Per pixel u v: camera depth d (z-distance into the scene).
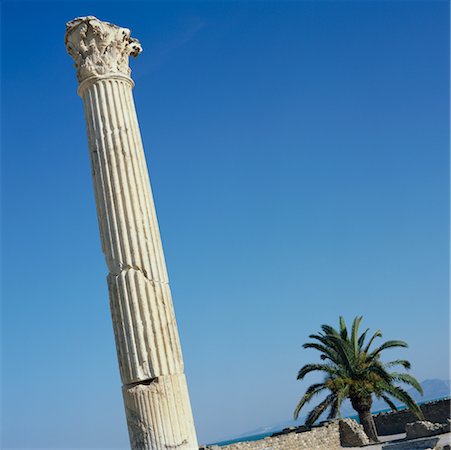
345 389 43.81
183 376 12.72
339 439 45.84
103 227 13.35
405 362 44.91
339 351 45.16
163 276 13.23
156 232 13.52
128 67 15.00
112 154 13.59
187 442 12.05
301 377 45.72
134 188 13.47
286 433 47.53
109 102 14.07
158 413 12.02
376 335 46.16
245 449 40.25
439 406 52.34
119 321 12.66
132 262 12.93
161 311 12.79
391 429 55.09
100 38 14.46
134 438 12.07
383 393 45.03
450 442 31.17
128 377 12.34
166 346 12.55
